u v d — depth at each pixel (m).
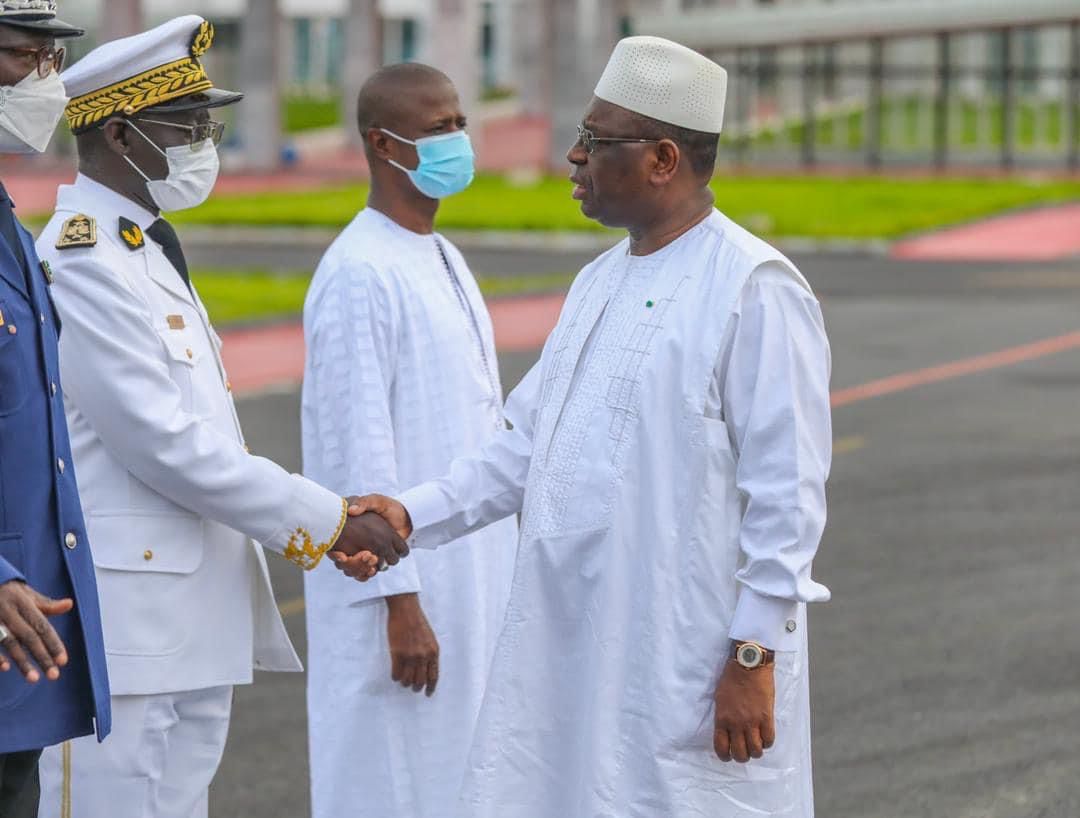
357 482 5.14
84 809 4.58
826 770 6.58
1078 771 6.55
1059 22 36.56
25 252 4.12
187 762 4.74
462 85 40.44
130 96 4.53
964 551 9.57
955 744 6.83
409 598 5.16
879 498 10.76
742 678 4.14
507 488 4.77
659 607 4.23
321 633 5.37
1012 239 27.38
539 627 4.39
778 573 4.11
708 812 4.23
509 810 4.39
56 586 4.07
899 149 44.16
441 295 5.38
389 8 51.97
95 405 4.46
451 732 5.33
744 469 4.20
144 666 4.52
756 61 45.97
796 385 4.18
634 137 4.29
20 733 4.00
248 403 14.04
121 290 4.48
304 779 6.54
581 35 40.84
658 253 4.38
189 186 4.64
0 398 3.97
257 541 4.75
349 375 5.19
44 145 4.16
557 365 4.49
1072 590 8.86
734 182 36.28
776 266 4.24
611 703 4.28
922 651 7.93
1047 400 13.95
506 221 29.06
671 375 4.25
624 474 4.27
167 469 4.48
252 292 20.91
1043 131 45.84
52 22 4.04
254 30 42.50
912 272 23.27
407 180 5.35
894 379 14.94
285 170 42.53
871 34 39.12
